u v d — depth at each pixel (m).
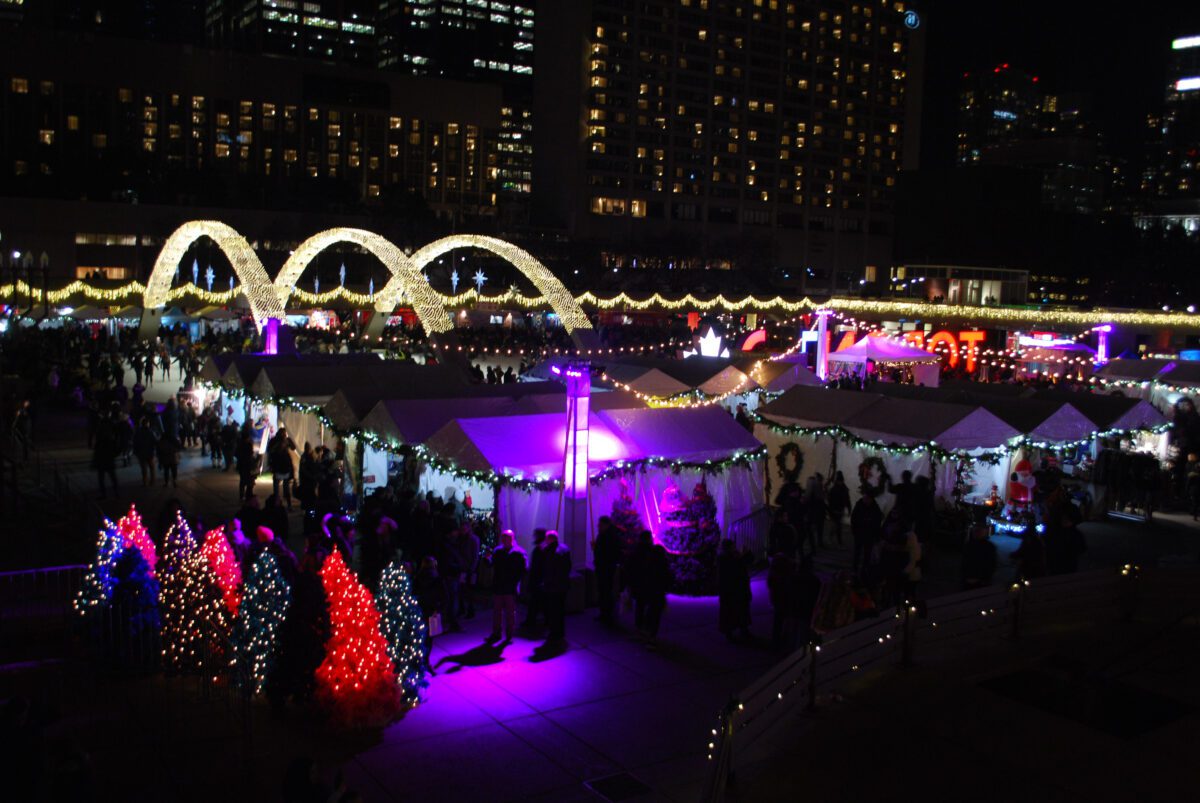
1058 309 66.56
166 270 44.47
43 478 23.86
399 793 9.41
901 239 147.62
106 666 12.35
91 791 7.70
